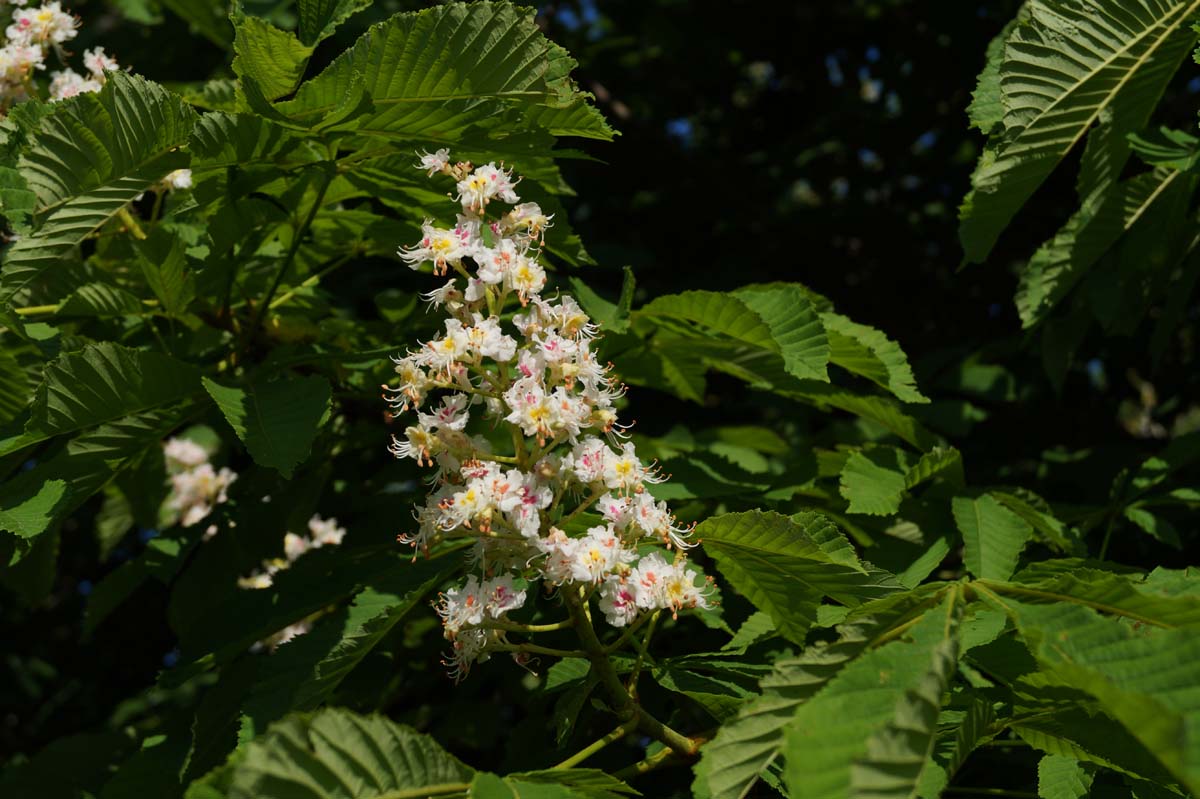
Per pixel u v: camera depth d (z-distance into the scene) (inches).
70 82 121.0
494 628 76.9
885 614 67.1
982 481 166.1
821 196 233.0
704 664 93.5
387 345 120.1
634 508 76.9
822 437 154.9
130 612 235.6
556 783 68.9
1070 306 146.7
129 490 157.0
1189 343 196.2
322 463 133.0
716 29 243.0
